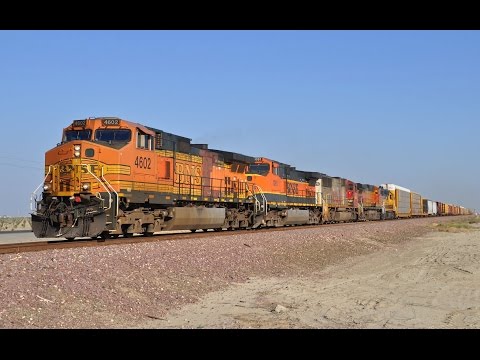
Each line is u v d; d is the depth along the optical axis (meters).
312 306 11.85
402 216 73.75
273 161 33.69
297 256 20.27
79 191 17.69
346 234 30.47
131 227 19.25
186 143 23.95
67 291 9.62
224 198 27.27
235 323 9.98
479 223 70.12
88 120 19.33
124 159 18.50
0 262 10.38
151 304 10.73
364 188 59.78
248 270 16.16
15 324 7.78
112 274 11.43
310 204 40.66
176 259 14.38
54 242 17.59
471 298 13.06
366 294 13.59
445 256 23.75
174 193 22.31
